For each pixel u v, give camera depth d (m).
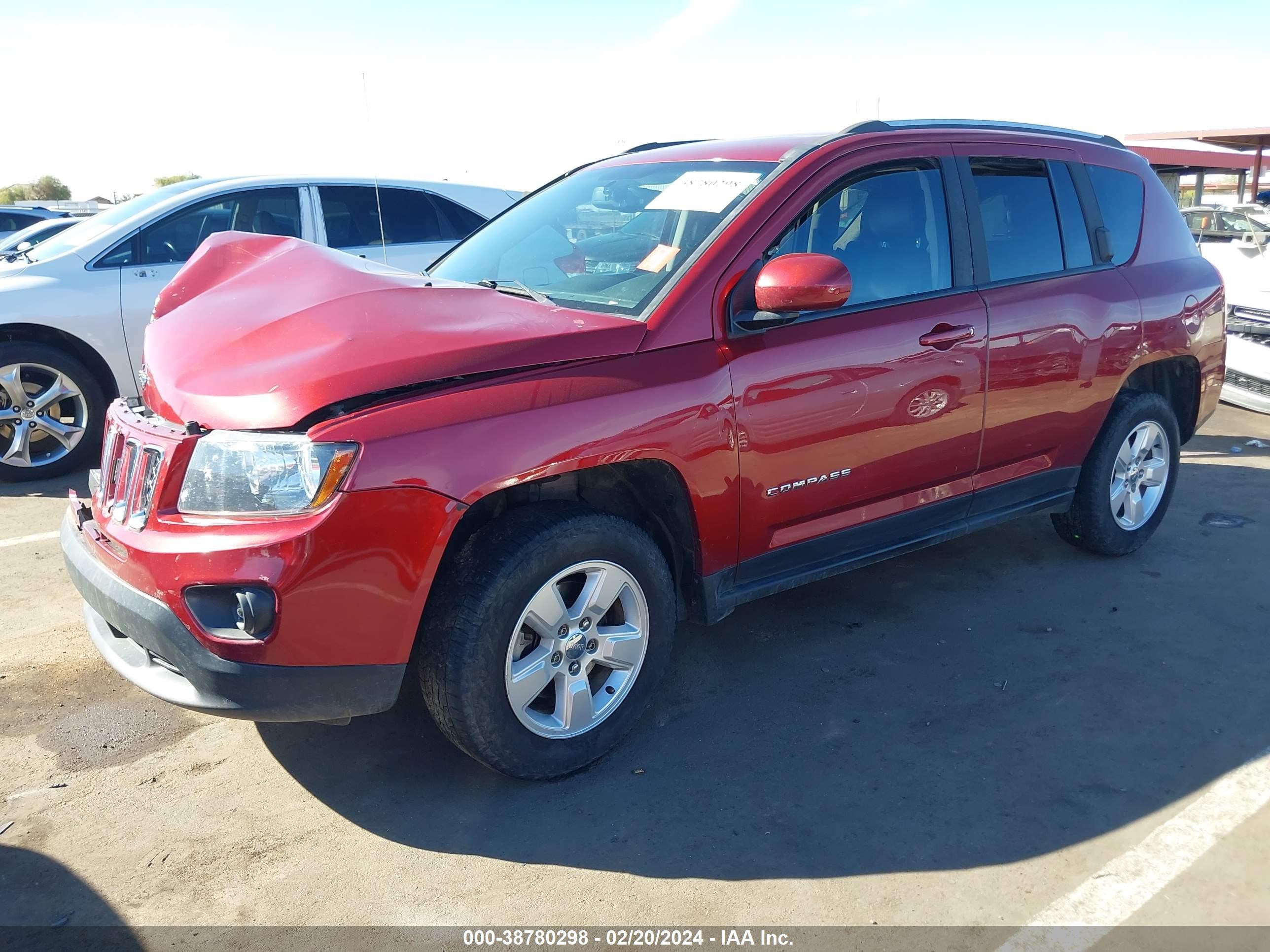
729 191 3.27
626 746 3.08
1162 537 4.93
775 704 3.33
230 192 6.51
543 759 2.78
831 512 3.36
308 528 2.32
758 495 3.08
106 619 2.69
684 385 2.83
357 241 6.87
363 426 2.38
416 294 2.85
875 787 2.84
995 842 2.60
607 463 2.69
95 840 2.61
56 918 2.32
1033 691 3.41
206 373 2.65
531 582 2.63
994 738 3.11
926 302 3.49
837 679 3.50
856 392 3.24
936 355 3.45
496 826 2.67
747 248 3.07
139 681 2.60
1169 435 4.56
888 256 3.45
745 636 3.85
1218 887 2.43
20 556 4.69
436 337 2.61
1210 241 11.53
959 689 3.42
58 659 3.63
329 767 2.96
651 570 2.91
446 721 2.64
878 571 4.52
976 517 3.91
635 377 2.76
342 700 2.47
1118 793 2.82
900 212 3.51
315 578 2.34
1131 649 3.72
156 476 2.54
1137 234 4.43
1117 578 4.40
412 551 2.43
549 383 2.63
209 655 2.39
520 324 2.76
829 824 2.67
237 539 2.34
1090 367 4.05
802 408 3.11
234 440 2.44
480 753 2.67
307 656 2.39
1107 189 4.33
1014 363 3.73
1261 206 12.08
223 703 2.40
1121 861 2.53
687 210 3.30
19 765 2.96
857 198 3.39
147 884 2.44
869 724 3.20
